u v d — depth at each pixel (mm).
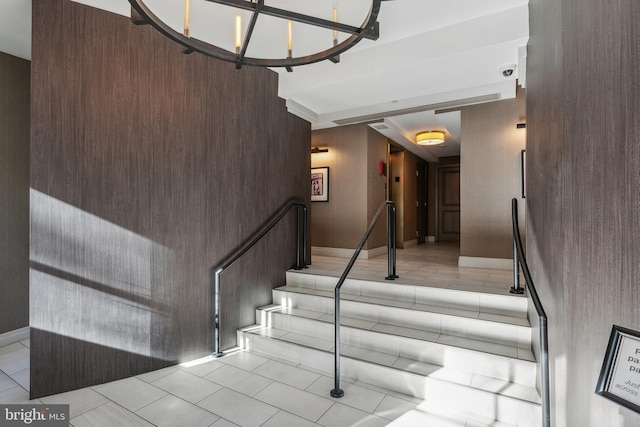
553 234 1683
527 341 2502
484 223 4566
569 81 1349
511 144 4430
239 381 2605
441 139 5902
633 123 863
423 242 8320
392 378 2473
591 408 1115
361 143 5570
